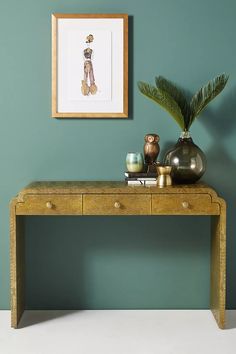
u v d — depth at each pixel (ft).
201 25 11.68
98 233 11.91
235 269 11.94
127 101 11.67
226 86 11.75
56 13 11.59
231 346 10.06
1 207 11.86
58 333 10.66
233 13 11.66
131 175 10.99
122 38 11.61
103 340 10.34
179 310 11.89
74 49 11.63
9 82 11.70
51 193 10.46
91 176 11.87
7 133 11.78
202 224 11.90
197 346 10.07
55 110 11.68
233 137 11.85
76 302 11.94
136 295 11.94
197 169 10.99
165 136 11.81
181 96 11.30
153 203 10.48
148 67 11.72
